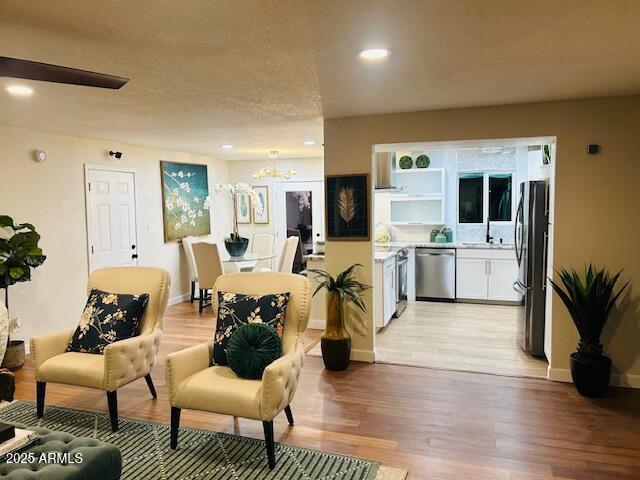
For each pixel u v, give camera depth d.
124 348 3.14
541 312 4.50
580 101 3.68
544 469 2.62
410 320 6.00
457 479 2.53
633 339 3.72
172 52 2.45
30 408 3.49
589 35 2.26
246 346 2.86
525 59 2.63
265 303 3.09
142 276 3.67
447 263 7.03
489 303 6.93
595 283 3.50
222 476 2.60
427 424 3.17
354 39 2.28
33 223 4.84
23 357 4.41
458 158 7.34
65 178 5.23
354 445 2.90
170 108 3.87
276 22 2.06
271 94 3.40
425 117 4.07
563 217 3.80
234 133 5.33
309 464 2.70
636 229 3.66
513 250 6.70
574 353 3.72
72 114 4.07
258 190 8.70
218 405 2.71
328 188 4.43
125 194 6.19
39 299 4.91
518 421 3.19
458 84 3.17
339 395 3.66
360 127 4.28
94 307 3.49
